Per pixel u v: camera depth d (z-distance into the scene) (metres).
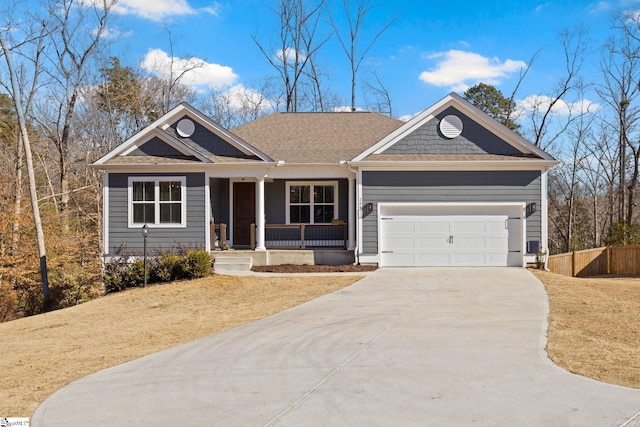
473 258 19.09
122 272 17.88
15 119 35.28
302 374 7.15
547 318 10.70
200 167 19.33
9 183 26.06
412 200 19.05
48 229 24.89
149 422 5.66
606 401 5.89
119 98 36.59
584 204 41.94
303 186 21.98
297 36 41.12
